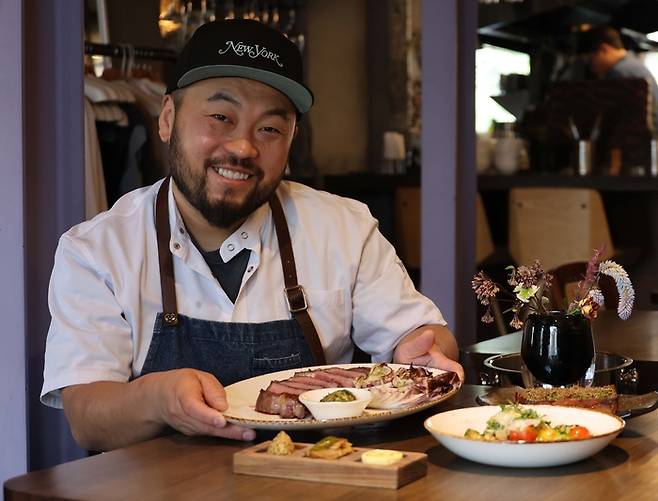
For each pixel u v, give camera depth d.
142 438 1.60
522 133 6.43
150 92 4.19
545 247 5.55
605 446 1.32
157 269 1.88
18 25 2.68
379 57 6.74
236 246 1.92
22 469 2.71
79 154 2.82
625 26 6.64
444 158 3.39
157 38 5.06
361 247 2.05
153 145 4.17
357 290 2.06
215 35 1.79
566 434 1.31
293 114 1.88
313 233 2.02
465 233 3.46
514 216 5.63
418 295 2.09
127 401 1.58
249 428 1.44
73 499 1.22
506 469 1.28
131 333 1.85
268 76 1.79
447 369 1.76
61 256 1.87
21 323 2.70
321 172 6.38
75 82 2.81
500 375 1.83
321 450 1.28
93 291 1.84
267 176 1.84
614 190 5.62
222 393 1.52
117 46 4.12
